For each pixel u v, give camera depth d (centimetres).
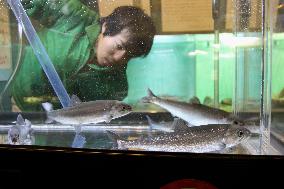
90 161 105
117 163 104
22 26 240
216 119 148
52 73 235
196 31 258
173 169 102
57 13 242
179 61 288
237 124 134
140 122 166
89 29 241
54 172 106
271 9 162
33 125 163
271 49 160
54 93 231
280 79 155
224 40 245
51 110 171
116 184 105
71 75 239
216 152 111
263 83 157
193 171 102
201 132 121
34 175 107
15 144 115
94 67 239
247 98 185
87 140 130
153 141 122
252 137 129
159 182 103
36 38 239
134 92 251
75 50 241
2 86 231
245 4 200
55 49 242
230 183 101
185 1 250
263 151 113
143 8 245
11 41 240
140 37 247
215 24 253
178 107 163
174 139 121
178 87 281
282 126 145
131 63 250
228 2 240
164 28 258
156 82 273
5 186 108
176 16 254
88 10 240
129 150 108
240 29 211
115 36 242
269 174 100
